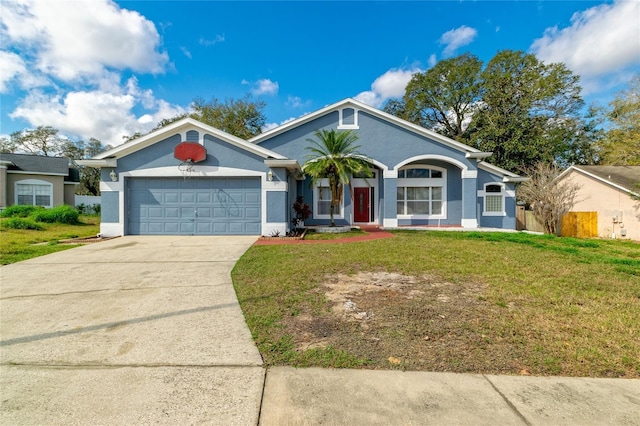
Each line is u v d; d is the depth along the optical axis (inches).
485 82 1043.9
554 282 214.4
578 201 713.6
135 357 117.6
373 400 92.0
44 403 91.0
